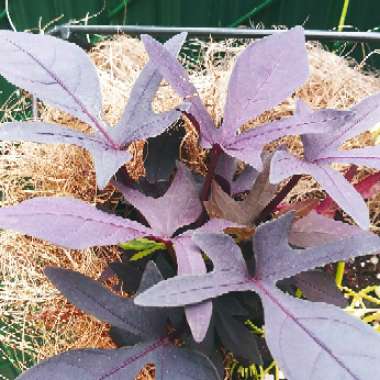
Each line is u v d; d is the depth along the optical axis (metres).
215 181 0.40
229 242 0.34
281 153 0.34
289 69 0.37
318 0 0.74
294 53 0.37
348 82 0.51
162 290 0.31
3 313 0.46
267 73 0.37
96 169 0.33
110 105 0.49
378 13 0.74
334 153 0.36
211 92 0.49
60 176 0.48
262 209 0.38
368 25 0.75
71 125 0.48
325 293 0.39
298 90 0.50
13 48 0.38
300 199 0.48
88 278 0.35
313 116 0.34
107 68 0.53
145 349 0.35
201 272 0.34
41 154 0.48
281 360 0.30
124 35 0.54
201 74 0.51
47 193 0.48
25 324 0.47
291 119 0.35
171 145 0.45
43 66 0.38
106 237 0.33
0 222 0.31
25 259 0.46
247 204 0.37
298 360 0.30
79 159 0.47
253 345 0.38
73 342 0.45
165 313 0.37
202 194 0.39
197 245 0.34
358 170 0.47
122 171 0.39
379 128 0.48
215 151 0.37
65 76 0.38
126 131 0.37
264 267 0.34
